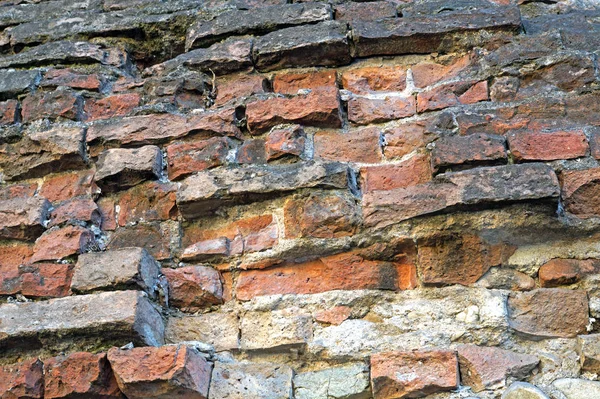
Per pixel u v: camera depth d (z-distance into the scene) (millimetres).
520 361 2059
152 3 3152
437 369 2041
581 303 2131
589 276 2168
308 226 2316
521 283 2178
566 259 2195
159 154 2551
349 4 2982
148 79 2807
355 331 2164
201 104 2740
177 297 2291
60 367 2076
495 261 2205
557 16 2885
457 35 2770
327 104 2578
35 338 2143
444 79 2689
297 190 2379
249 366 2143
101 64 2955
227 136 2574
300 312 2217
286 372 2121
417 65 2760
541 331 2102
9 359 2164
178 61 2850
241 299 2271
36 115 2754
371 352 2127
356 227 2293
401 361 2062
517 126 2479
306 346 2154
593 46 2672
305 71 2789
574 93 2533
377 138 2541
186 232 2416
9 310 2191
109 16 3121
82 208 2486
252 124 2574
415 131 2543
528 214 2205
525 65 2621
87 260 2262
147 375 2012
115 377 2051
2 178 2662
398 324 2160
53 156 2621
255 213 2395
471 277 2197
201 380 2064
